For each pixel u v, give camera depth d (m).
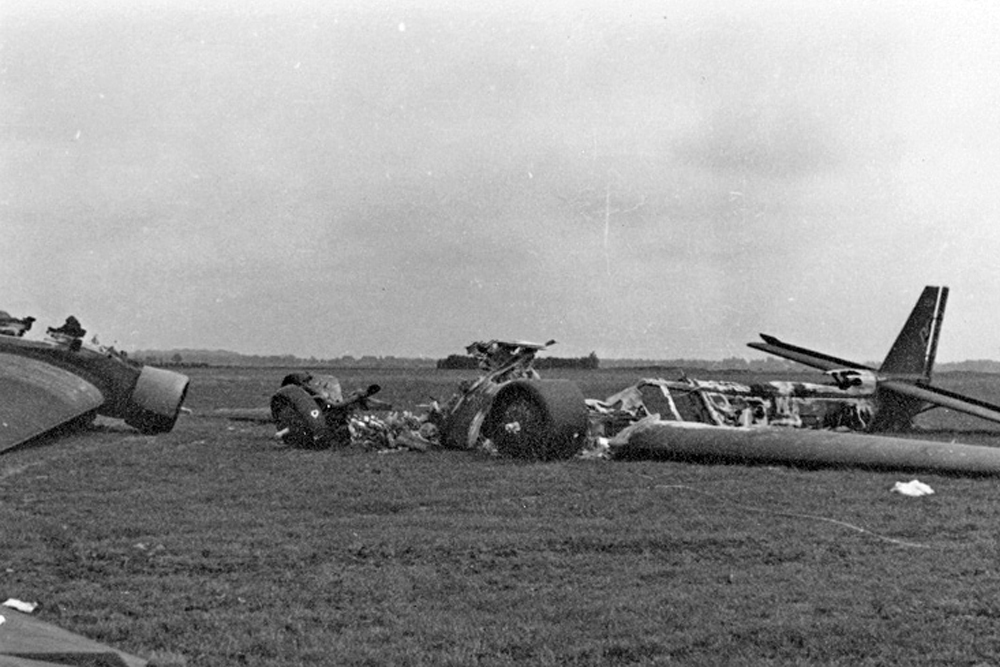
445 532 11.20
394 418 20.36
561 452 17.75
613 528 11.36
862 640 7.55
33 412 19.19
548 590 8.98
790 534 11.05
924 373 24.83
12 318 23.44
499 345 19.80
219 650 7.38
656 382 21.25
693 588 8.95
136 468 16.39
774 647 7.50
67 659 5.09
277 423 20.59
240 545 10.53
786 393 22.67
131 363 23.95
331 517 12.28
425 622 8.06
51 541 10.73
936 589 8.82
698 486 14.44
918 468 15.50
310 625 8.01
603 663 7.26
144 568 9.66
